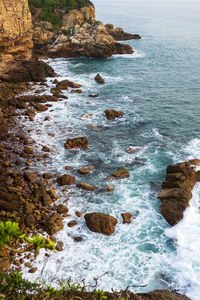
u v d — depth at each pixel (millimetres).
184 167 23766
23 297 9172
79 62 68000
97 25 75250
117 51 77812
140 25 149000
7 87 43812
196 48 85188
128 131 32969
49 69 53594
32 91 44062
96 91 46188
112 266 16578
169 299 14195
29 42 50750
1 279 9406
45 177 24172
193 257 17047
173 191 21703
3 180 22906
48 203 21078
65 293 10906
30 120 34531
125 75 56250
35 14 81812
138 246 18000
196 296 14797
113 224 19406
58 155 27828
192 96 44062
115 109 39000
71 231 19016
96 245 18031
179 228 19172
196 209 20734
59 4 87750
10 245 16969
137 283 15562
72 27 78250
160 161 26953
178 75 56000
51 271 15969
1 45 44344
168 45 90500
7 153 27328
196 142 30312
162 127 33906
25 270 15773
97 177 24703
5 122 29969
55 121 34781
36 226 19031
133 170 25688
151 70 60156
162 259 17078
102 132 32656
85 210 20906
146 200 21984
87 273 16047
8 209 20000
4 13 42031
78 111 38000
